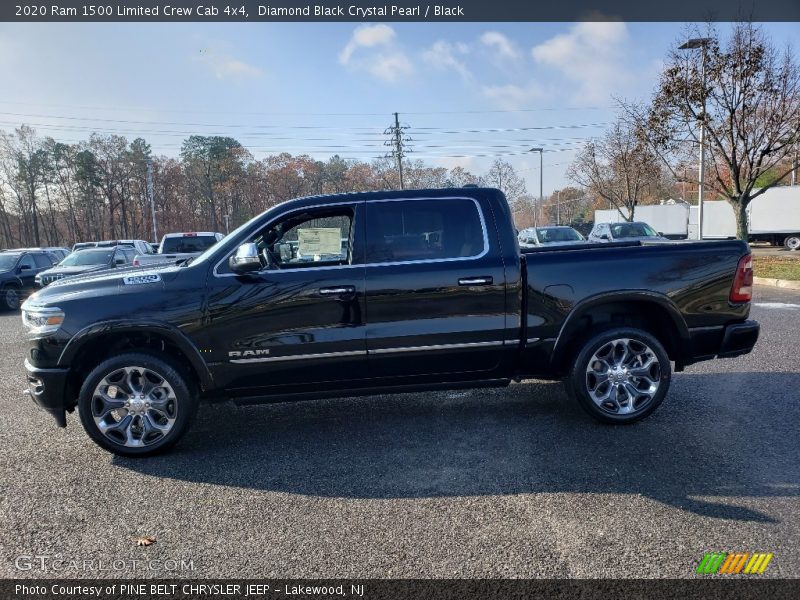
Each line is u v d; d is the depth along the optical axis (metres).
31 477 3.77
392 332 4.18
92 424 4.00
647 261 4.37
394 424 4.67
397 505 3.26
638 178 28.83
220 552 2.82
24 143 65.56
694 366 6.27
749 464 3.66
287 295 4.09
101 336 4.05
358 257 4.21
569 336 4.42
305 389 4.27
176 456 4.12
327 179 81.00
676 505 3.15
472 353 4.31
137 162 70.81
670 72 15.82
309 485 3.56
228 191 77.62
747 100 15.21
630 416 4.40
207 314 4.04
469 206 4.35
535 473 3.62
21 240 70.69
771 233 29.20
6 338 9.99
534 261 4.34
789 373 5.84
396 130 44.19
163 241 13.10
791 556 2.64
